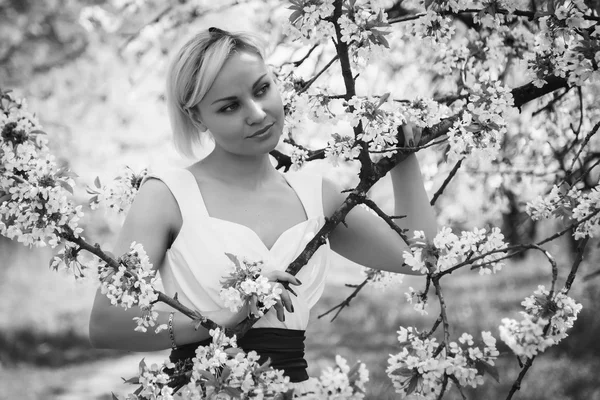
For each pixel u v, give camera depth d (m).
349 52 1.98
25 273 15.13
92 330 1.83
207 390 1.53
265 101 1.87
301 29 1.84
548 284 11.65
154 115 5.25
